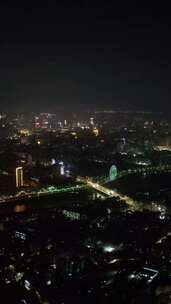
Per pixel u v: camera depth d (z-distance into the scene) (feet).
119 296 547.49
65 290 567.18
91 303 536.83
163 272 600.80
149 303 535.60
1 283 583.58
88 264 633.61
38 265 635.25
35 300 548.72
